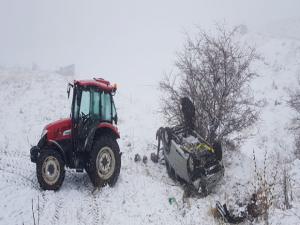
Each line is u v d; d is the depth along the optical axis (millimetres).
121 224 7414
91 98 9188
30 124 16844
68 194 8516
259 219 7590
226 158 11219
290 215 7348
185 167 9719
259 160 12773
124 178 9859
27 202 7805
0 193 8117
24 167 10336
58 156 8484
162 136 11375
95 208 8000
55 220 7270
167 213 8141
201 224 7617
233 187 10062
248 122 11617
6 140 14469
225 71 11383
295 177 10039
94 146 8805
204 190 9375
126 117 18594
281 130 19312
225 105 11344
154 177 10945
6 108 19344
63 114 18562
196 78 11633
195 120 11328
